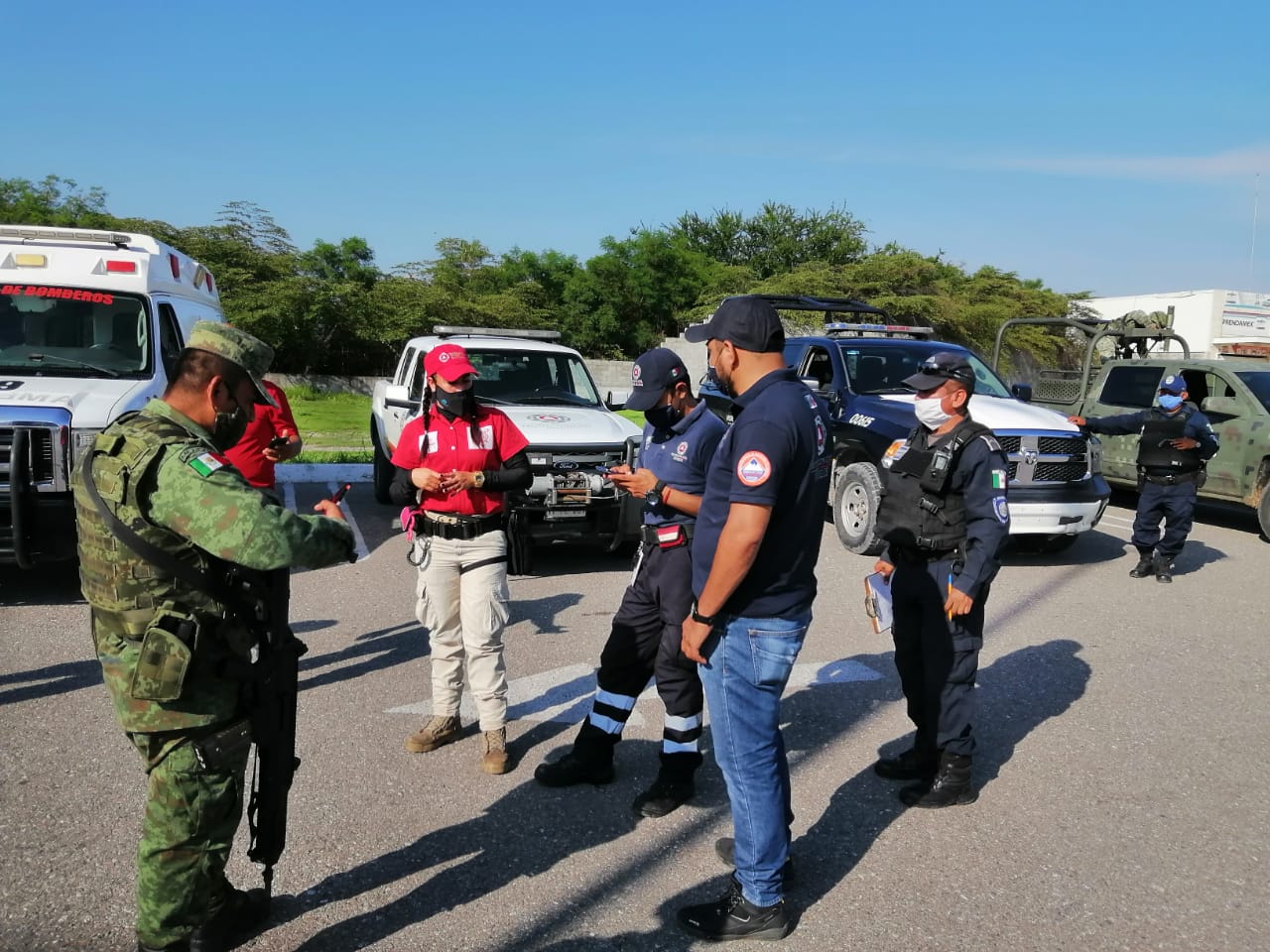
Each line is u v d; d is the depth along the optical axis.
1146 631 6.43
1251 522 11.84
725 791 3.94
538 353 8.94
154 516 2.29
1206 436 7.78
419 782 3.93
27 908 2.98
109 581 2.34
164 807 2.42
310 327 27.75
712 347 2.86
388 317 28.58
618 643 3.88
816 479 2.80
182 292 8.16
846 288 30.64
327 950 2.82
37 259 7.09
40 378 6.56
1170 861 3.44
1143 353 14.36
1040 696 5.12
